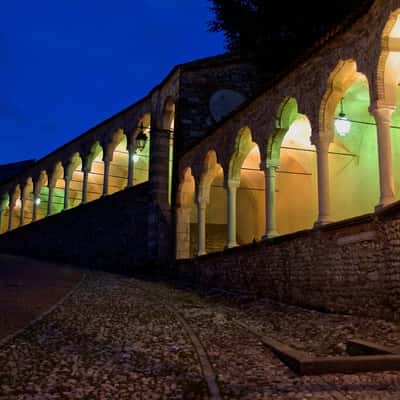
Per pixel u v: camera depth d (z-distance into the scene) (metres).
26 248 35.78
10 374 6.77
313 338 9.57
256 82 26.88
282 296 14.14
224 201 28.22
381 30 10.65
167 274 23.66
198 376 6.94
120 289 17.97
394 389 5.77
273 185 15.77
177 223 24.25
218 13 27.86
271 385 6.34
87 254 29.08
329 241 12.13
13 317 10.91
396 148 15.87
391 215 9.94
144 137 24.84
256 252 15.84
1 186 44.69
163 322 11.46
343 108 16.48
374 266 10.45
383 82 10.83
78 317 11.58
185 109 25.20
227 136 18.89
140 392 6.16
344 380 6.30
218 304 15.14
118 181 36.91
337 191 18.94
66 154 34.62
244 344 9.23
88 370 7.12
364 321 10.14
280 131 15.48
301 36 24.33
